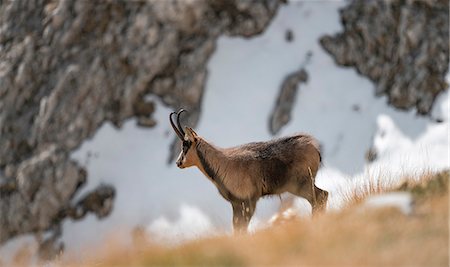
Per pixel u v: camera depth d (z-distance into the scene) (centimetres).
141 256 3112
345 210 3234
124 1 10431
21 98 10262
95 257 3925
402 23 10050
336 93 9906
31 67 10369
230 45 10506
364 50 10188
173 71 10219
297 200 5588
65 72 10169
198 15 10425
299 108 9812
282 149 4269
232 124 9781
